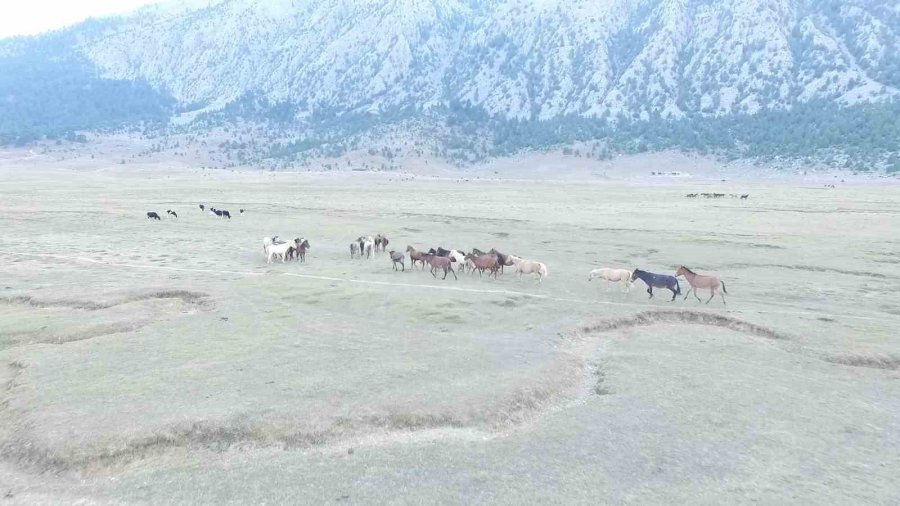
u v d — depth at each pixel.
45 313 21.20
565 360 16.47
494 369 15.55
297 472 10.55
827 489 10.09
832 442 11.92
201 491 9.91
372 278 29.27
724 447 11.59
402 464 10.84
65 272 29.31
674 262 35.41
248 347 17.22
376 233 48.88
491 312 22.08
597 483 10.17
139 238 43.28
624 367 16.20
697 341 19.09
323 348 17.25
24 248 37.50
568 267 33.34
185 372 15.01
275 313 21.31
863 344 18.39
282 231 49.12
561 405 14.12
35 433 11.69
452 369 15.48
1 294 23.78
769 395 14.32
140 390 13.74
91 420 12.11
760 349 18.33
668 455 11.23
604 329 20.67
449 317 21.23
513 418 13.06
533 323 20.61
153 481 10.28
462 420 12.70
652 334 19.95
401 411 12.80
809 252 39.28
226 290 24.70
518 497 9.68
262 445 11.62
